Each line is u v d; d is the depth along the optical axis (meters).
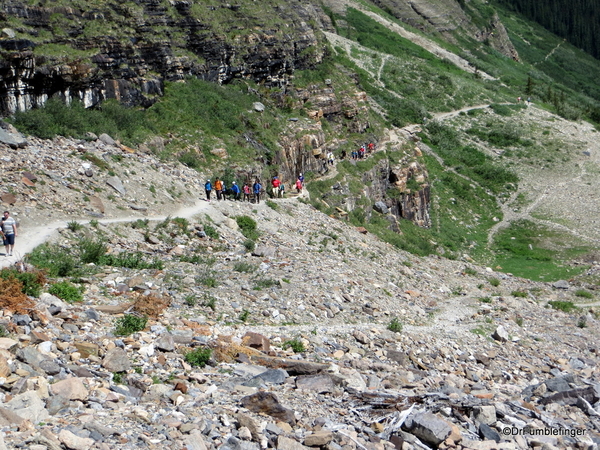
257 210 41.72
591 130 103.12
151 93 48.41
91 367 15.14
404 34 134.88
